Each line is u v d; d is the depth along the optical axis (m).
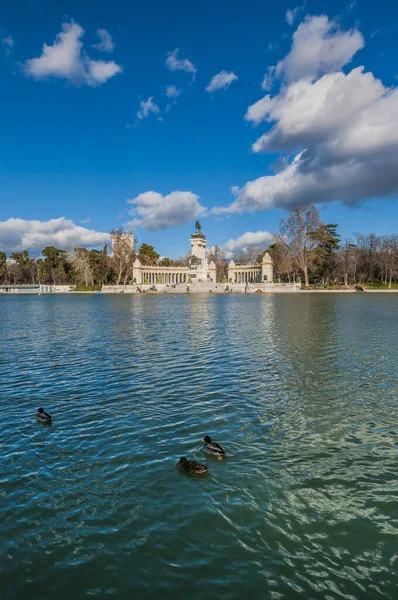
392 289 127.50
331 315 51.28
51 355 27.25
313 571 7.85
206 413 15.90
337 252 150.50
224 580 7.64
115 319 50.94
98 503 10.00
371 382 19.86
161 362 24.64
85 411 16.30
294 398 17.59
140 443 13.27
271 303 78.19
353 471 11.45
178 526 9.15
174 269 169.12
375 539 8.71
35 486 10.75
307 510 9.70
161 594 7.32
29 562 8.11
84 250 171.88
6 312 66.12
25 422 15.20
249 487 10.65
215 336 34.69
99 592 7.38
